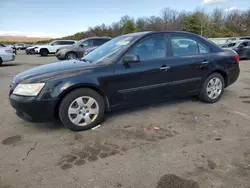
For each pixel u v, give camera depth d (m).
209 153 2.62
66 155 2.65
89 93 3.25
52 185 2.13
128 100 3.57
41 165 2.45
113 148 2.79
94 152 2.71
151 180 2.18
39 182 2.17
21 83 3.05
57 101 3.04
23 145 2.90
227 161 2.45
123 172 2.31
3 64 13.17
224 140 2.94
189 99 4.80
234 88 5.89
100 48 4.23
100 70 3.28
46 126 3.51
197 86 4.25
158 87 3.76
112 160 2.53
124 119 3.73
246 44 14.11
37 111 2.99
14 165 2.46
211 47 4.42
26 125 3.56
